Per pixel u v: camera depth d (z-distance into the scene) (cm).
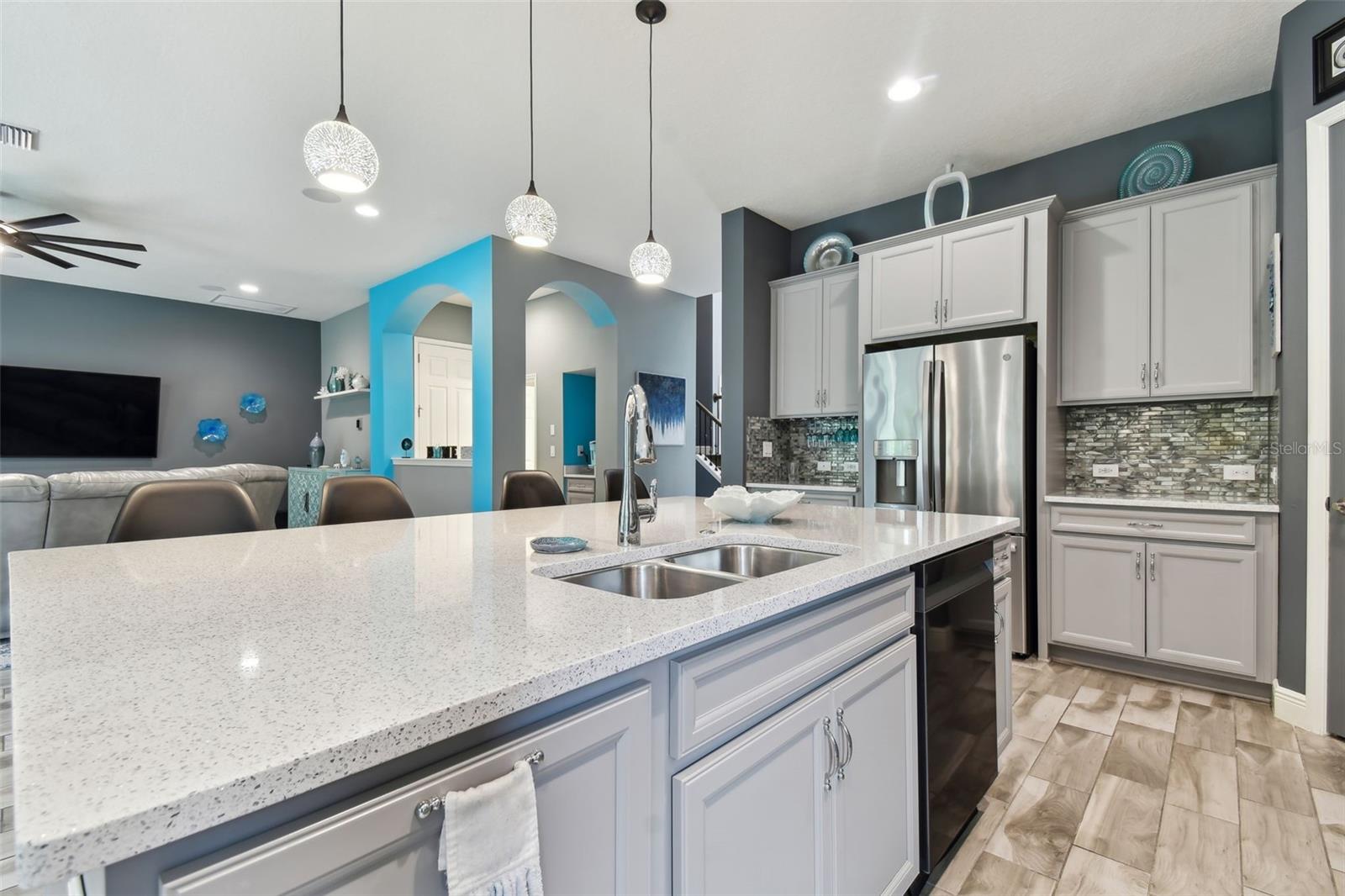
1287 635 237
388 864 55
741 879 92
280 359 765
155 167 354
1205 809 179
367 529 186
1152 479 315
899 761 135
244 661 70
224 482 193
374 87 278
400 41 247
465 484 491
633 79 273
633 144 331
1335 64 214
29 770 45
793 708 104
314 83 274
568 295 602
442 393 683
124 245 402
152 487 180
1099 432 332
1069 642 298
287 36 243
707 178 374
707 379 811
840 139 327
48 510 337
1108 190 327
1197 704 252
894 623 135
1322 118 218
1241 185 271
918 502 334
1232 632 257
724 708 90
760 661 98
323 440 782
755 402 427
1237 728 229
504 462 468
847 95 287
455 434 694
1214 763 204
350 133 175
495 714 61
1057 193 342
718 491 207
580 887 70
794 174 368
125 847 40
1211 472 299
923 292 347
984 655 178
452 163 352
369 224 443
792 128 315
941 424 327
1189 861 157
